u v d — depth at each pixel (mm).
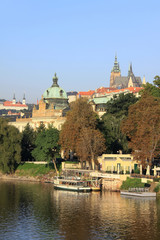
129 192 97375
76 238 61906
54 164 134250
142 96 128375
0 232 65062
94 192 105062
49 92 182125
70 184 111188
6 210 81938
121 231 65688
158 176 101812
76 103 128750
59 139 127688
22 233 64500
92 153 117375
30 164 147375
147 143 103375
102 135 121625
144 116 107125
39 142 136500
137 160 107562
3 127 143375
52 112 174250
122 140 134875
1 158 141250
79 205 86250
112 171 111562
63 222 71500
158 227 67938
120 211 79562
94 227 68000
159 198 93562
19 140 144875
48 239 61344
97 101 197250
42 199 94375
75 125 120562
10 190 109562
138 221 71750
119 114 146250
